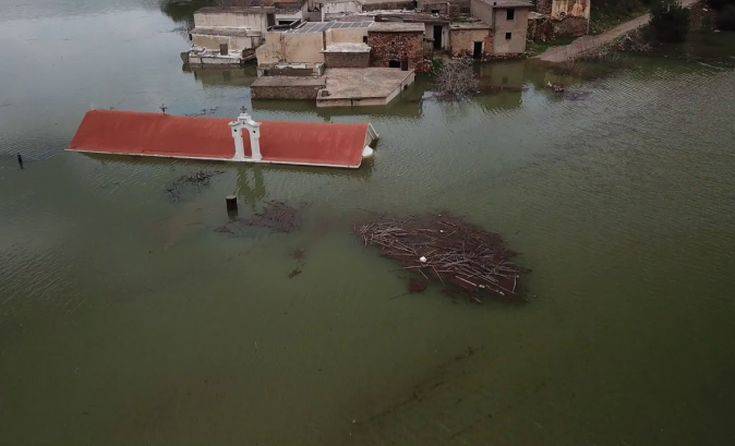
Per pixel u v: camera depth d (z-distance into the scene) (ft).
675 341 63.82
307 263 77.77
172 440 55.26
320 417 56.80
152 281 76.33
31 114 134.82
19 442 55.72
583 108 127.75
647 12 203.41
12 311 72.13
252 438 55.11
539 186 94.27
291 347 65.05
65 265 80.07
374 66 155.12
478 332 65.72
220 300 72.49
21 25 226.79
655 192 91.61
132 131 114.01
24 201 96.63
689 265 75.05
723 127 114.73
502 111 127.85
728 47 172.76
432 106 133.08
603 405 56.75
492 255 77.20
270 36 151.84
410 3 188.34
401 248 79.20
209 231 85.97
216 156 107.65
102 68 171.53
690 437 53.47
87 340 67.51
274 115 131.23
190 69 169.58
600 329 65.62
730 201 88.53
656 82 143.23
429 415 56.44
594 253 77.61
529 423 55.26
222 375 62.03
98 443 55.36
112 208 93.66
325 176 100.37
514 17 159.43
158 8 257.55
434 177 98.22
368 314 68.90
